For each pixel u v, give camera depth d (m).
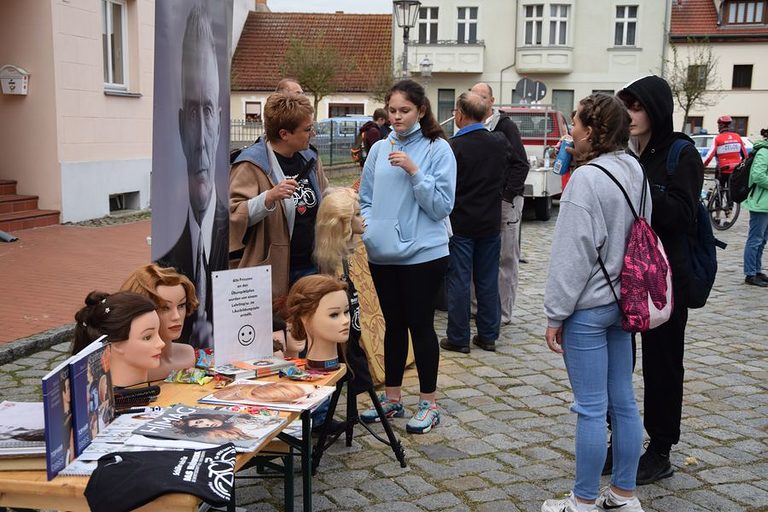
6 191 11.46
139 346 2.62
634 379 5.35
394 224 4.11
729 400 4.95
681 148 3.44
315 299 3.13
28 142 11.51
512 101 37.34
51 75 11.30
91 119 12.21
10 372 5.30
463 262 5.84
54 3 11.20
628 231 3.05
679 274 3.50
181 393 2.78
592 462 3.13
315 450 3.77
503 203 6.66
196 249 3.35
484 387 5.18
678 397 3.67
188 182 3.30
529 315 7.35
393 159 3.98
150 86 13.91
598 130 3.07
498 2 36.62
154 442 2.23
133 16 13.32
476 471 3.83
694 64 36.41
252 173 3.84
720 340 6.49
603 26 36.56
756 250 8.89
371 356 5.05
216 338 3.06
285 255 3.88
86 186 12.07
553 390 5.13
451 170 4.14
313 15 40.28
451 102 37.72
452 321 5.96
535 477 3.77
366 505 3.46
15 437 2.15
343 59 36.41
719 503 3.51
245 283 3.13
